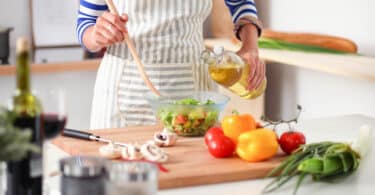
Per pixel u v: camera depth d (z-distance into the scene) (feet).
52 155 7.13
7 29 13.78
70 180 5.32
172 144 7.32
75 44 15.66
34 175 5.34
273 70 14.97
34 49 15.26
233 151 6.88
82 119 14.56
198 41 9.31
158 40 9.02
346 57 11.94
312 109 13.88
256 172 6.49
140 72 8.53
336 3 13.08
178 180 6.21
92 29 8.73
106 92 9.16
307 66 11.44
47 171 6.51
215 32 15.61
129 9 8.99
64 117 5.73
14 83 13.83
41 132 5.37
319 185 6.30
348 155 6.48
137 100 9.02
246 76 8.21
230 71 8.05
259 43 13.08
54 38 15.55
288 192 6.11
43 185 5.57
